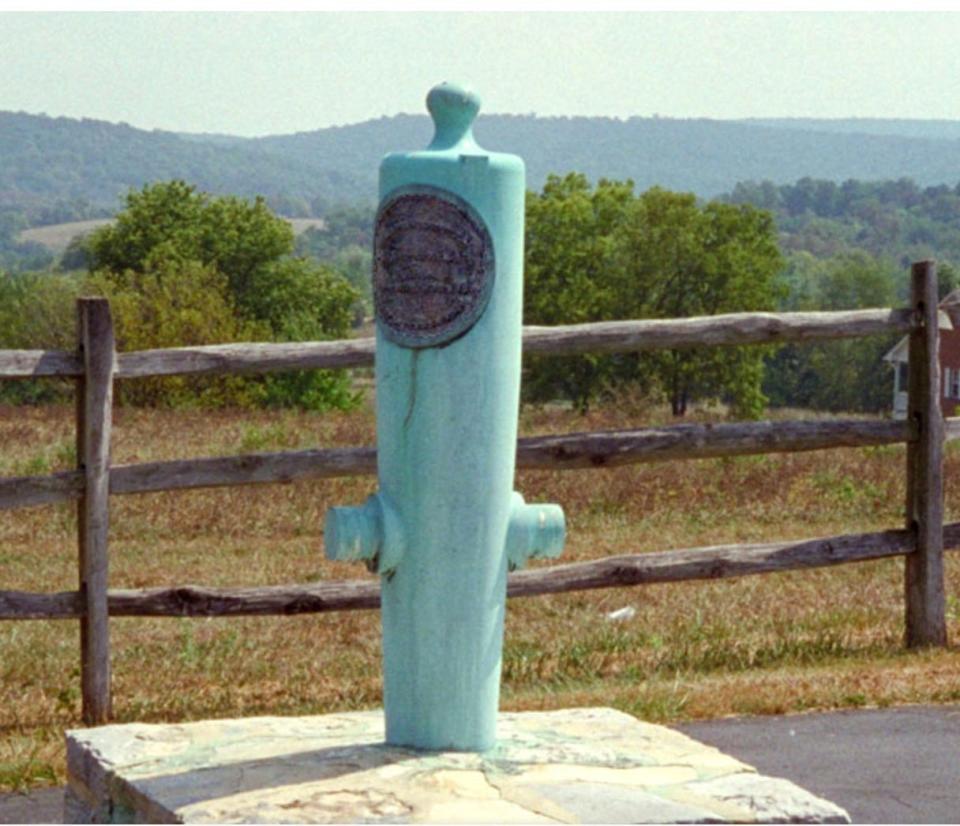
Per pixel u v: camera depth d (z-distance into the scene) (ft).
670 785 21.09
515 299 22.98
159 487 34.96
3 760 29.60
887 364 410.52
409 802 20.13
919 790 27.09
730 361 273.33
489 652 23.06
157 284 195.93
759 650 40.45
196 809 19.94
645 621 47.09
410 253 22.62
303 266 331.77
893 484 82.79
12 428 122.01
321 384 184.55
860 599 51.31
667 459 38.78
